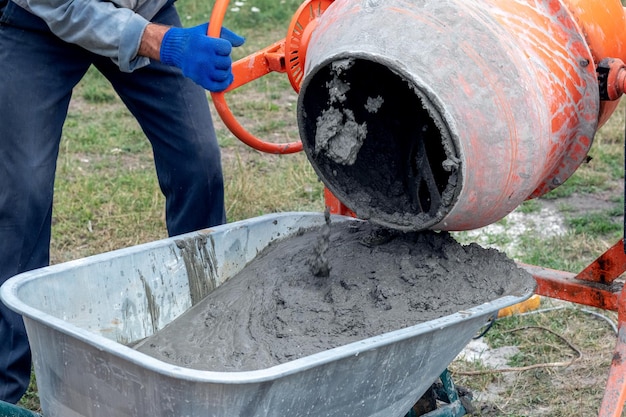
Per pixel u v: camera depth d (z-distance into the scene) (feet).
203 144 11.02
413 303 8.05
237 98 23.26
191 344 8.36
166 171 11.35
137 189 17.51
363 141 8.63
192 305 9.21
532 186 8.25
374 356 6.98
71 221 16.30
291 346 7.79
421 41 7.64
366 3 8.04
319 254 8.61
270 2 31.40
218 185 11.34
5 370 10.05
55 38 9.77
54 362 7.30
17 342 10.02
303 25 9.72
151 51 9.02
